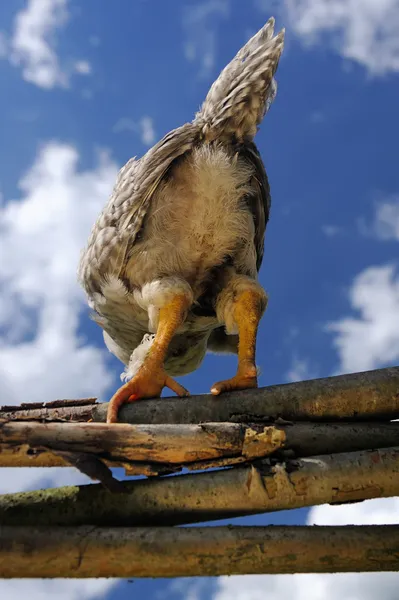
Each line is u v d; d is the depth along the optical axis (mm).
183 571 464
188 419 540
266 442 505
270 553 469
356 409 547
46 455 486
